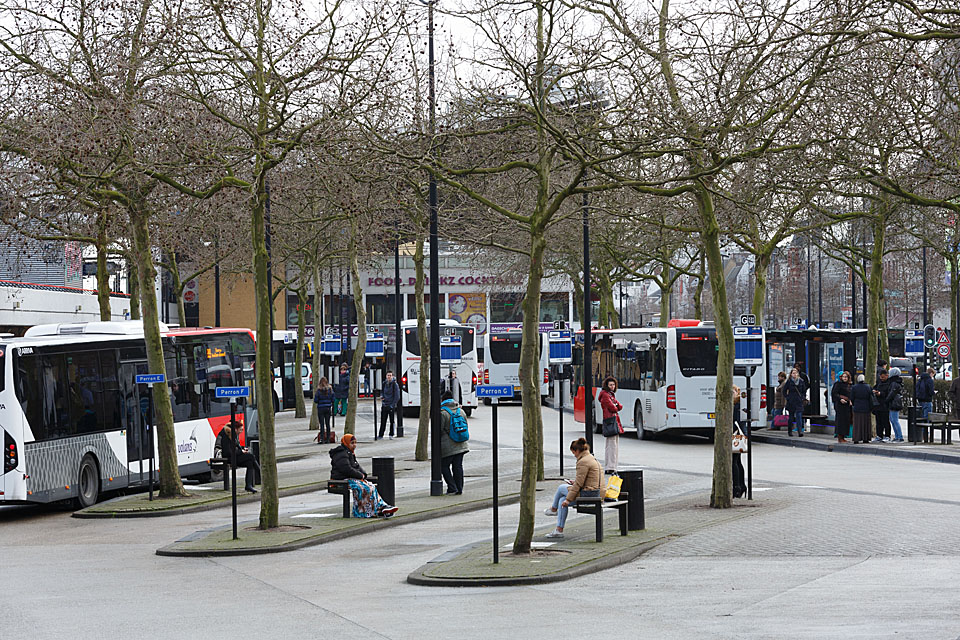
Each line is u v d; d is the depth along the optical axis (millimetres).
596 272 57719
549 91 18531
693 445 38500
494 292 73875
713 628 10312
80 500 24609
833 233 42438
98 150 20688
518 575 13719
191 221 29875
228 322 77750
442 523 20484
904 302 85062
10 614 12547
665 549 15977
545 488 25328
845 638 9539
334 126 19156
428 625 11000
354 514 20672
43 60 22578
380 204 22422
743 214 25031
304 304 50094
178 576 15203
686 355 38125
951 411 42281
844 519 18062
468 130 18438
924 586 12344
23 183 21609
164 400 24500
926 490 22594
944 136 19500
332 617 11680
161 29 21203
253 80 20703
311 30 20391
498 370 68000
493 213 22828
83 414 24891
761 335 21219
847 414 35781
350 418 37219
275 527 19281
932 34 15219
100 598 13539
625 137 17906
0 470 22812
